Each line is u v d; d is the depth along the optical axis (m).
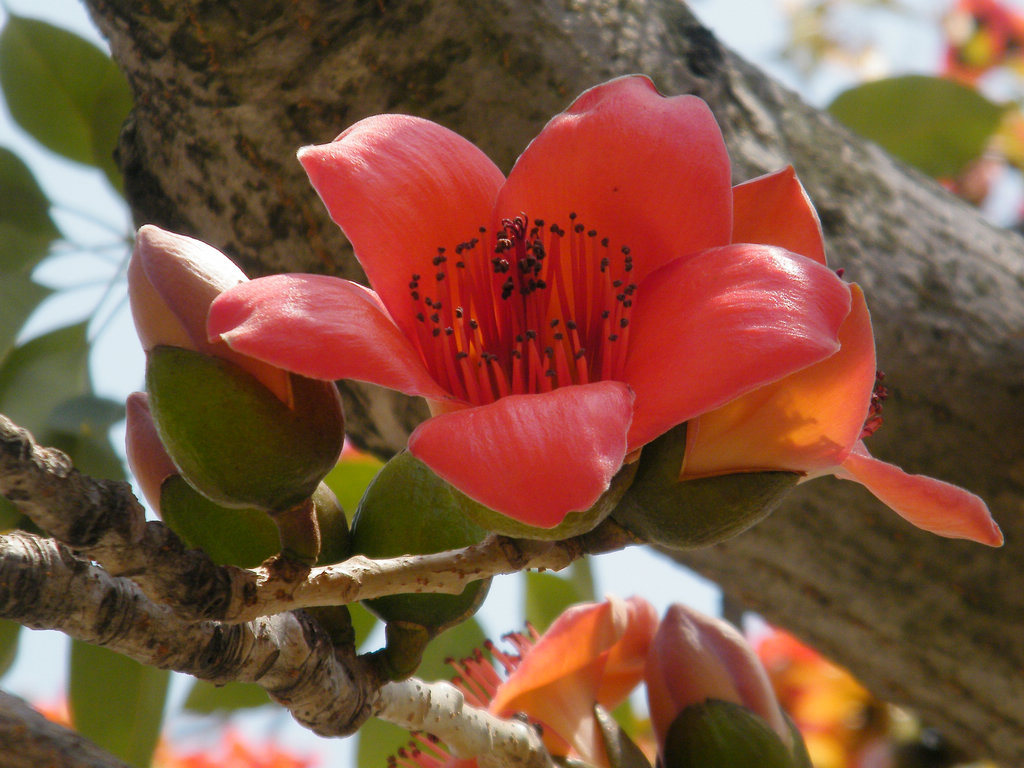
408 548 0.56
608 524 0.55
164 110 0.67
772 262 0.52
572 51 0.67
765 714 0.62
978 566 0.68
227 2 0.65
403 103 0.66
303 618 0.54
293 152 0.66
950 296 0.69
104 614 0.52
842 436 0.53
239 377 0.52
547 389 0.54
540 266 0.55
